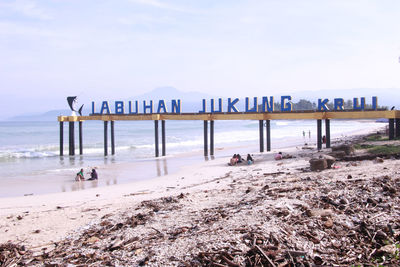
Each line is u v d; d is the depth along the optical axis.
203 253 8.84
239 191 16.81
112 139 47.81
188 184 23.27
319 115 36.25
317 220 10.34
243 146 57.47
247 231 9.95
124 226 12.58
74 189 24.95
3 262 10.37
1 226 14.63
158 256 9.23
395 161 21.34
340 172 19.36
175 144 66.69
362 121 177.12
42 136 101.56
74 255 10.17
